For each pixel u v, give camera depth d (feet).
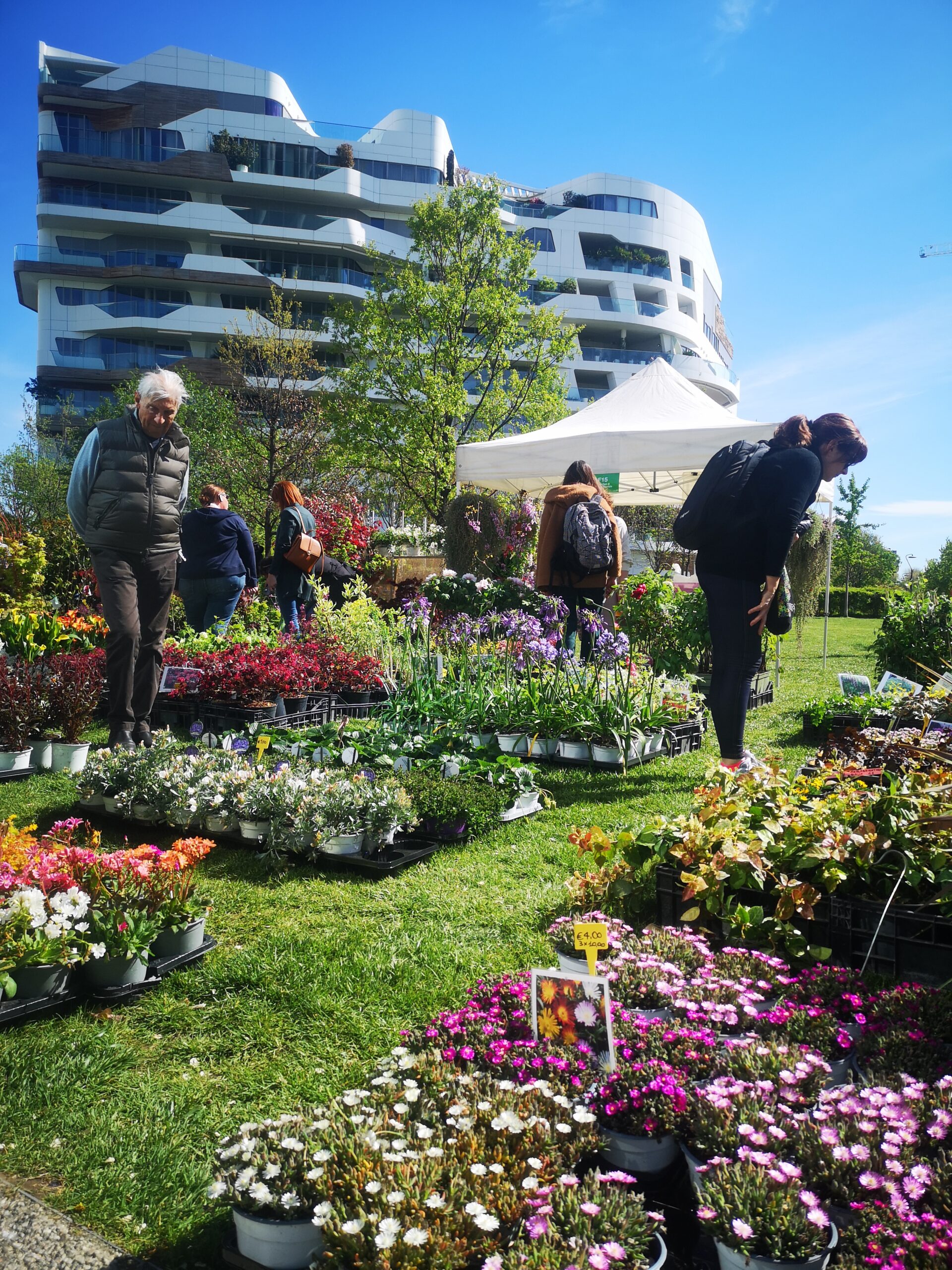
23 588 31.40
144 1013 8.59
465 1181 5.08
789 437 15.64
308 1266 5.20
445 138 181.27
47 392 150.41
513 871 12.23
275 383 73.56
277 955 9.62
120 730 16.70
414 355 60.18
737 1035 7.18
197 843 10.09
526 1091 5.90
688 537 15.89
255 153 164.35
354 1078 7.44
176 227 157.89
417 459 60.34
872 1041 6.81
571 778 17.39
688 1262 5.48
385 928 10.36
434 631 27.99
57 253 156.66
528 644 19.54
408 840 13.46
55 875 9.11
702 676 28.48
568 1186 5.16
